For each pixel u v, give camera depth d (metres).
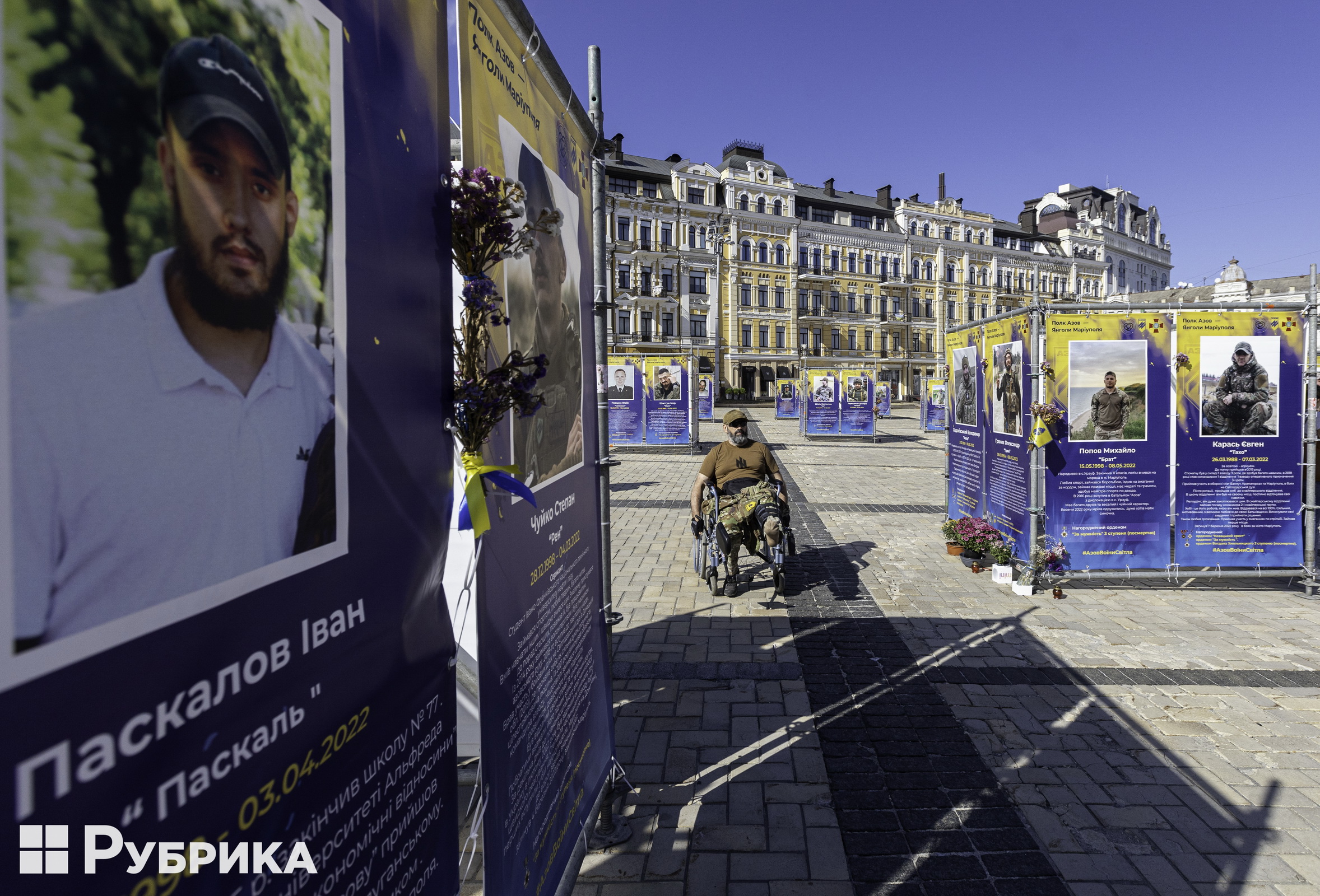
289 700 0.95
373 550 1.16
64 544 0.61
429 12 1.39
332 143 1.04
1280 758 3.35
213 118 0.79
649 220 49.69
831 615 5.50
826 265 56.94
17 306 0.57
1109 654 4.67
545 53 2.06
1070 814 2.92
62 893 0.63
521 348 1.91
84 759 0.65
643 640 4.96
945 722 3.74
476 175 1.51
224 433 0.82
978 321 7.32
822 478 13.64
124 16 0.67
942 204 62.19
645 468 15.08
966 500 7.88
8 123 0.56
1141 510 6.09
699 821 2.89
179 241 0.75
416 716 1.31
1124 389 6.04
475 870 2.39
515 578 1.84
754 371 53.69
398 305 1.24
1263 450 6.02
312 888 1.00
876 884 2.52
